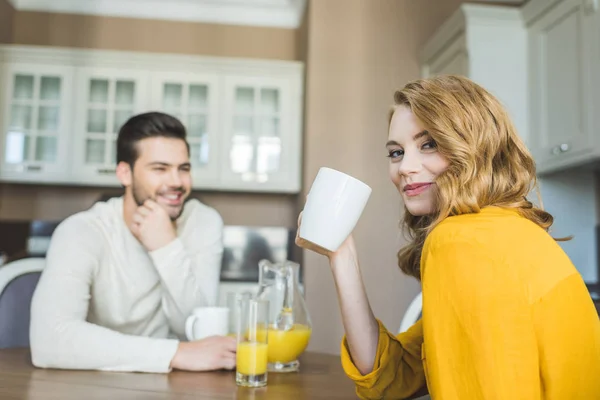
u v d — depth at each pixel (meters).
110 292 1.34
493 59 2.47
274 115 3.30
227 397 0.78
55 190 3.42
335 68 3.07
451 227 0.62
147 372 0.96
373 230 2.96
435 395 0.59
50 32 3.46
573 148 2.12
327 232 0.74
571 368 0.58
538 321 0.57
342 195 0.73
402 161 0.74
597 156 2.00
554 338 0.58
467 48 2.46
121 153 1.53
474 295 0.56
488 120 0.70
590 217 2.51
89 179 3.18
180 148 1.55
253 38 3.59
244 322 0.89
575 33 2.14
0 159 3.13
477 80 2.46
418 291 2.91
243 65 3.28
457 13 2.54
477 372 0.55
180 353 0.98
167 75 3.25
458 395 0.57
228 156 3.26
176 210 1.55
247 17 3.57
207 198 3.50
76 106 3.20
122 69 3.23
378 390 0.82
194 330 1.12
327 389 0.86
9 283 1.42
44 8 3.47
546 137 2.32
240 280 2.89
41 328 1.02
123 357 0.96
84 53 3.21
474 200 0.67
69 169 3.17
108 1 3.47
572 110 2.15
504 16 2.48
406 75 3.10
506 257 0.58
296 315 1.03
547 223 0.72
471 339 0.56
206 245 1.62
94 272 1.27
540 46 2.37
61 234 1.26
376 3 3.13
